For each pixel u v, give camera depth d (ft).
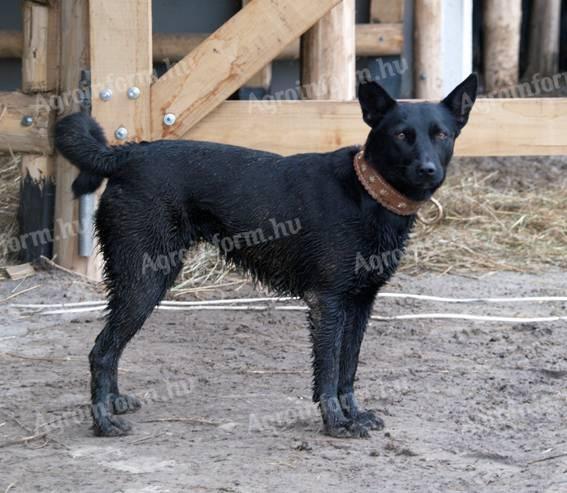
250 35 30.22
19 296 31.73
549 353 27.45
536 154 31.94
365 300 22.24
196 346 28.09
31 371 25.89
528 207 40.65
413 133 21.08
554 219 39.60
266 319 30.63
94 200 32.94
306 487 18.61
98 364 21.81
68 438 21.42
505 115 31.68
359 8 44.01
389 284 33.88
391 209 21.30
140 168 21.81
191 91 30.60
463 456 20.31
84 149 22.00
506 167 44.93
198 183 21.89
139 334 28.99
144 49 30.53
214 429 21.95
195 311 31.30
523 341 28.53
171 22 41.11
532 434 21.56
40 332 29.19
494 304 32.09
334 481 18.92
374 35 42.80
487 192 42.06
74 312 30.71
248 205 21.72
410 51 43.65
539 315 30.99
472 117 31.65
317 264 21.40
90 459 20.15
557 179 43.96
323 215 21.31
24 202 33.96
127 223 21.61
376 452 20.36
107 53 30.60
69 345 28.04
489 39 51.11
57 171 33.30
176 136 30.89
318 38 36.42
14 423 22.31
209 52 30.37
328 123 31.45
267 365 26.53
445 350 27.84
